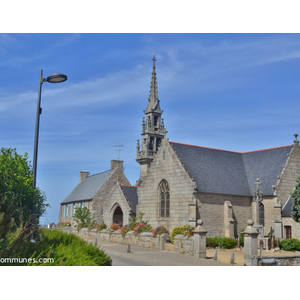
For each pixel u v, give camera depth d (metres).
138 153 68.69
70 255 14.73
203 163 42.66
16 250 13.47
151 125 67.88
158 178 42.47
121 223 50.38
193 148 43.75
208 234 38.56
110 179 65.75
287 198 41.06
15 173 17.31
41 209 19.20
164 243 32.00
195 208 37.97
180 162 40.19
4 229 13.34
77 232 49.41
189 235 29.58
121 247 34.12
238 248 35.66
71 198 77.12
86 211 55.12
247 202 42.31
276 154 44.28
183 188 39.34
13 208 15.78
